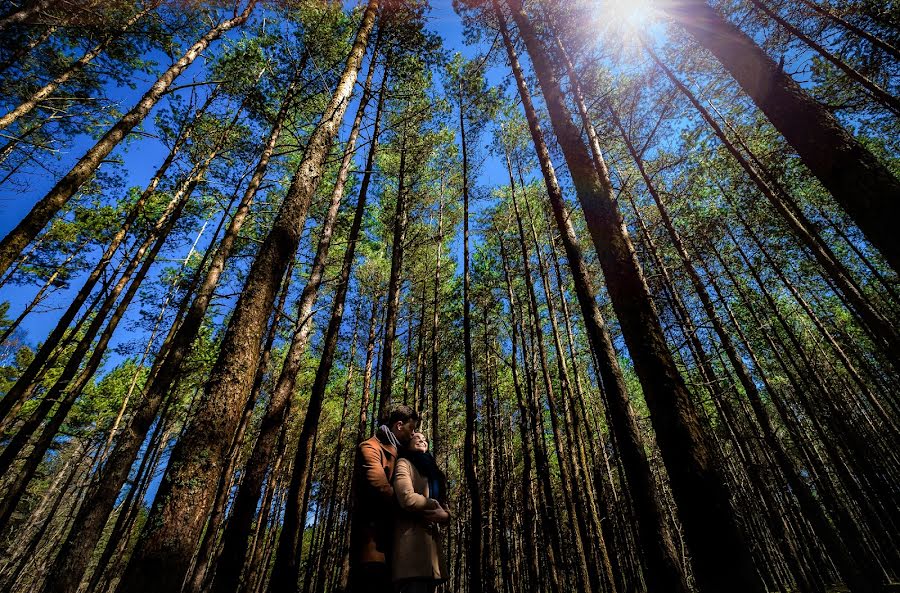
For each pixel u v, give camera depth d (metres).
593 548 8.98
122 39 8.77
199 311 8.09
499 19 7.14
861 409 17.19
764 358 17.95
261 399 15.12
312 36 9.29
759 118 9.79
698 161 9.95
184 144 10.82
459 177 14.87
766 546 14.09
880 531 10.50
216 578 4.29
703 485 2.38
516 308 15.11
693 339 10.54
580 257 4.29
